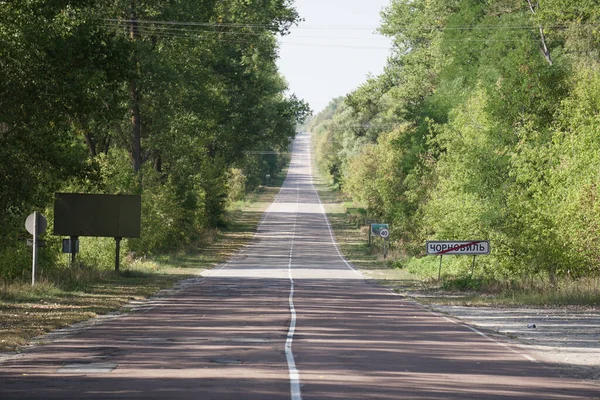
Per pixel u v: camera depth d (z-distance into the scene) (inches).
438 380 843.4
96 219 2856.8
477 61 4626.0
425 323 1523.1
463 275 2667.3
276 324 1457.9
